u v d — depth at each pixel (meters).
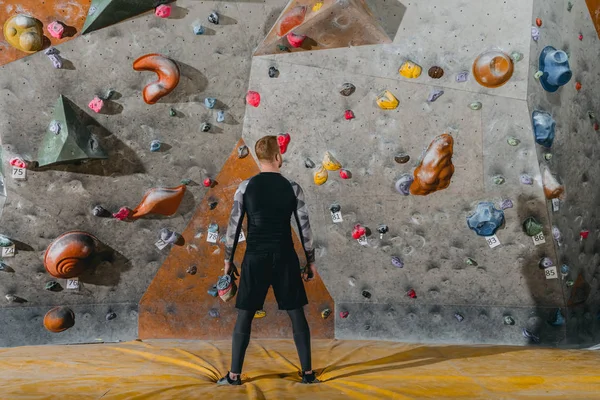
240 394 3.28
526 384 3.52
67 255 5.00
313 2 4.61
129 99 4.79
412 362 4.20
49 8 4.43
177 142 5.04
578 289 5.36
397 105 4.86
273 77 4.92
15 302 5.20
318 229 5.41
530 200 4.93
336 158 5.13
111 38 4.58
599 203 5.40
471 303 5.36
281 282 3.59
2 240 4.95
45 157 4.70
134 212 5.13
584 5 4.93
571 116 5.01
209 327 5.46
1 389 3.39
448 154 4.89
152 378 3.71
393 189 5.13
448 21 4.61
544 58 4.62
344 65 4.82
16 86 4.56
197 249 5.39
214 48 4.77
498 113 4.73
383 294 5.50
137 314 5.45
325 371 3.94
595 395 3.24
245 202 3.67
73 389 3.40
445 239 5.21
